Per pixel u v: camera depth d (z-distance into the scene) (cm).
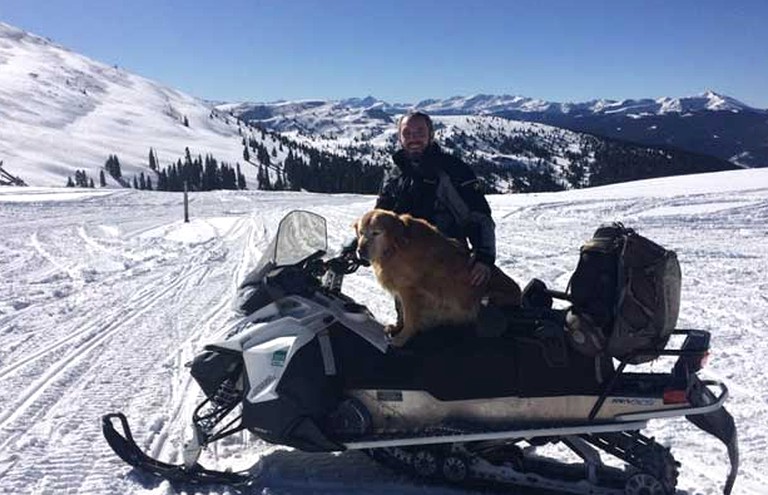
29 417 476
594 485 342
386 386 363
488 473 357
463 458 361
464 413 355
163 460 409
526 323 355
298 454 416
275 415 368
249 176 17200
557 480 348
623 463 396
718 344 607
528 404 347
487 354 351
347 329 376
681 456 402
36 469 393
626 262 326
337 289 420
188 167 14650
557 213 1895
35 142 18188
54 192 3181
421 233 374
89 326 745
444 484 371
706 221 1523
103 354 638
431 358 359
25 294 913
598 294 333
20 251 1320
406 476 381
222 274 1086
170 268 1145
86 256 1265
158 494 365
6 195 2912
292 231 407
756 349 589
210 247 1401
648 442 343
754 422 440
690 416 338
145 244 1440
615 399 333
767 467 382
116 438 396
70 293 931
